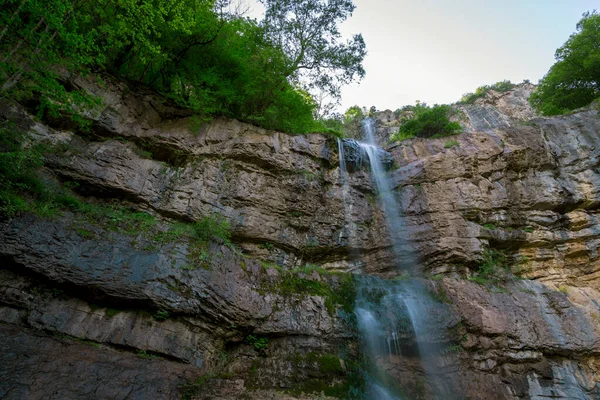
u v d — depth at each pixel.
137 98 13.51
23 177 9.03
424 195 16.19
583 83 23.28
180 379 7.69
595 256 14.48
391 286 12.85
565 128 17.75
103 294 8.12
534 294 13.51
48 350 6.86
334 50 18.77
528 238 15.02
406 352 10.95
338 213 15.19
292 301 10.55
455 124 20.81
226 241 11.02
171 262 9.17
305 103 18.16
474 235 14.75
